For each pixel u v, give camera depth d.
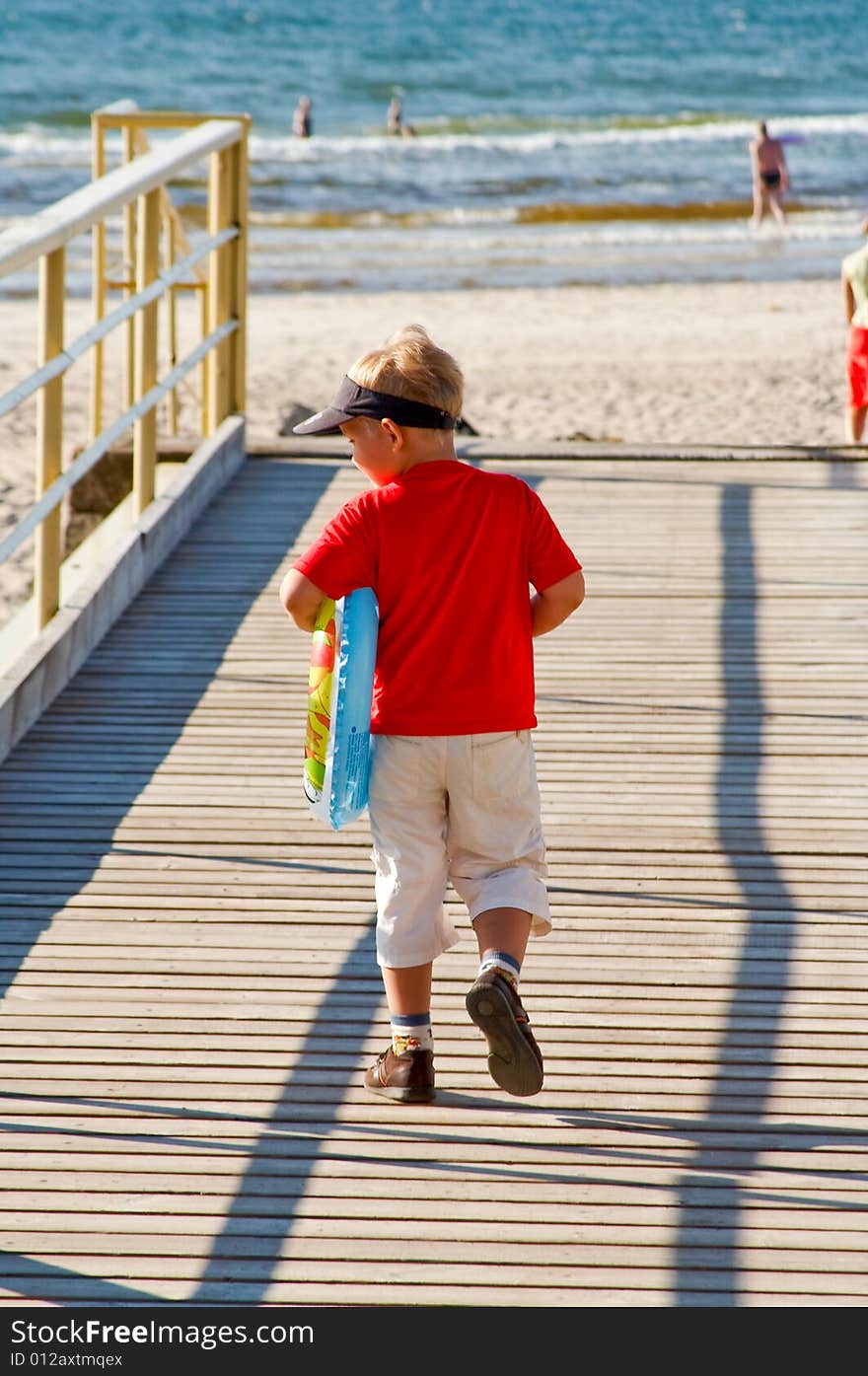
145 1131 12.19
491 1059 11.16
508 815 11.77
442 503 11.29
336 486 29.09
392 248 90.31
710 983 14.23
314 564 11.13
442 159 124.12
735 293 78.81
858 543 25.91
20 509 39.94
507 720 11.47
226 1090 12.72
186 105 160.50
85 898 15.59
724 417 50.94
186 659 21.64
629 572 24.73
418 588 11.29
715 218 104.81
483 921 11.55
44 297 19.56
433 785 11.62
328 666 11.30
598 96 180.12
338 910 15.51
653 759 18.84
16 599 34.19
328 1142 12.10
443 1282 10.70
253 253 86.75
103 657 21.67
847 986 14.20
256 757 18.84
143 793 17.84
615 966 14.52
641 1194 11.56
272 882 16.02
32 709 19.47
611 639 22.36
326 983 14.26
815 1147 12.07
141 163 23.78
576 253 90.62
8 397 17.81
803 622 22.88
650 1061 13.14
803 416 51.00
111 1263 10.82
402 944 11.98
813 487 28.89
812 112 171.00
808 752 18.98
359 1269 10.80
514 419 50.66
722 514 27.39
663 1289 10.66
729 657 21.72
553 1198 11.50
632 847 16.73
